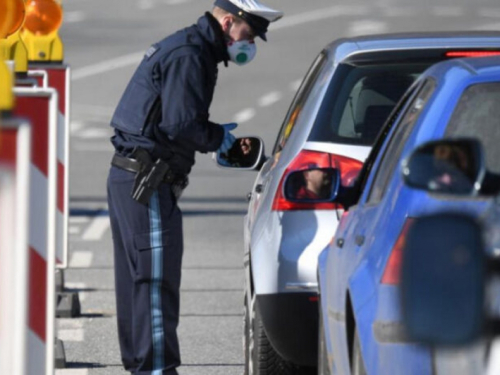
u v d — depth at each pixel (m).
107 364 24.95
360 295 13.38
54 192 15.34
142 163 20.50
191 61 20.16
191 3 121.44
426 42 20.45
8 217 10.16
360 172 17.19
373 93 19.88
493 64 14.37
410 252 8.59
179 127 20.05
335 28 108.19
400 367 11.82
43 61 29.22
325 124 19.69
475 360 10.35
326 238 19.17
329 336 16.42
